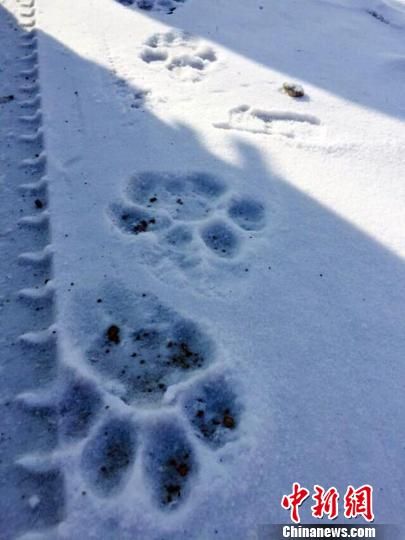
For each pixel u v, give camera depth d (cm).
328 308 27
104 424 21
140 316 26
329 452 21
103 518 18
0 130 38
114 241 29
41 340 24
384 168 38
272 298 27
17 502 19
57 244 28
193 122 40
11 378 23
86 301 26
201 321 25
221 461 20
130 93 42
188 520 19
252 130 40
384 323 27
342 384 24
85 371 23
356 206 34
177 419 21
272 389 23
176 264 28
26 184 33
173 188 34
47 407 22
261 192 34
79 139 37
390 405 23
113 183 33
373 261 30
